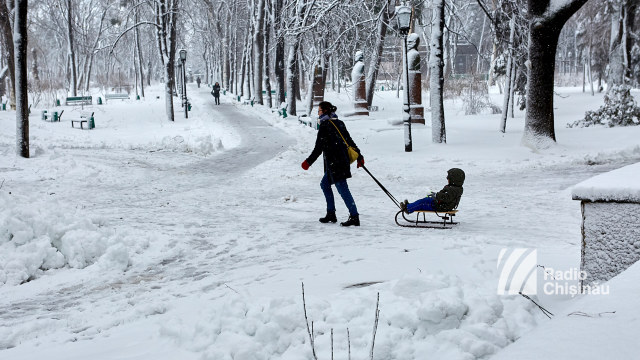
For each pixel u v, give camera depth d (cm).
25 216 673
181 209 1095
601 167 1686
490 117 3625
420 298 355
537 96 2134
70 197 1244
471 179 1602
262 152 2289
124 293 531
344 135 871
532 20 2097
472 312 340
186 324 374
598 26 5053
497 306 347
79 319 443
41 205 735
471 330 318
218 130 3136
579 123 2978
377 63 3625
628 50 4506
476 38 9138
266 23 4469
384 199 1242
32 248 637
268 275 548
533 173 1656
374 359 297
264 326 330
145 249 722
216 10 6638
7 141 2239
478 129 3014
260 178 1644
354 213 873
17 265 605
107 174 1598
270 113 3981
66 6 5466
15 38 1709
